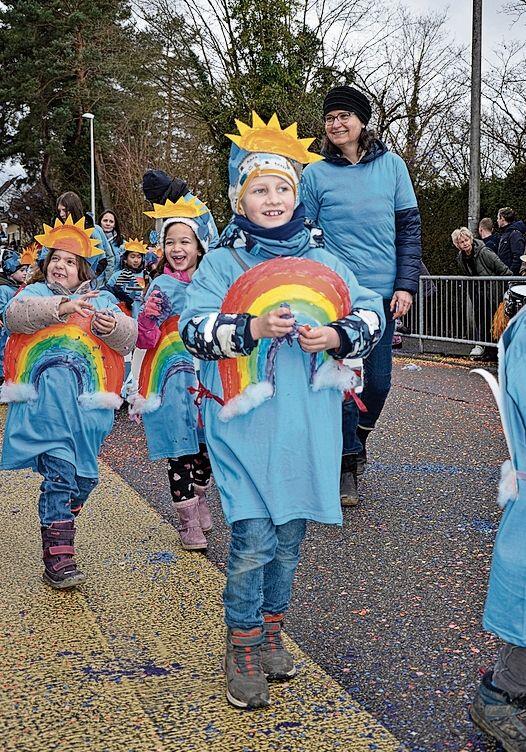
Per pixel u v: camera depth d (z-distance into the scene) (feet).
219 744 8.62
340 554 14.33
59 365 13.03
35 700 9.47
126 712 9.22
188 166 105.40
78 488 13.47
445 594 12.58
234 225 10.20
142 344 14.57
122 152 121.70
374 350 17.10
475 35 52.11
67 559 12.80
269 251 10.12
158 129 116.16
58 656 10.57
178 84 87.04
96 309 13.24
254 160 10.09
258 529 9.34
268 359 9.40
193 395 14.29
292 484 9.43
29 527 15.74
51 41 131.64
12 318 12.75
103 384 13.32
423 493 17.74
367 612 12.01
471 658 10.57
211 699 9.53
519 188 64.23
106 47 130.21
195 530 14.51
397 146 98.99
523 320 8.62
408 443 22.35
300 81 84.12
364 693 9.77
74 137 138.10
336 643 11.06
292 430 9.41
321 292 9.68
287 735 8.79
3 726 8.94
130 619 11.69
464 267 38.83
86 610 12.00
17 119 139.54
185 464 14.47
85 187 140.97
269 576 9.95
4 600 12.35
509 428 8.53
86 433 13.16
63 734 8.79
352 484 17.01
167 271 15.48
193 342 9.42
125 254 28.27
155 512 16.70
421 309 41.81
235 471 9.44
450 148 100.73
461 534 15.19
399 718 9.21
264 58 81.41
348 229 16.92
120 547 14.69
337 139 16.80
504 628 8.29
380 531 15.43
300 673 10.14
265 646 10.02
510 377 8.44
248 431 9.43
